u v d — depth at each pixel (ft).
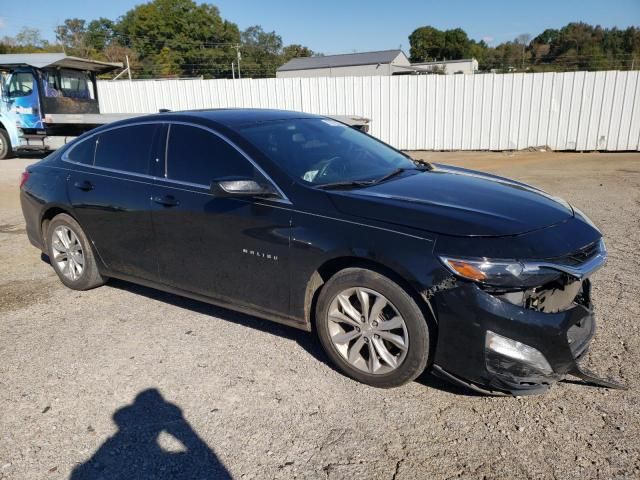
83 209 14.42
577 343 9.48
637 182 31.78
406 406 9.68
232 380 10.67
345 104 52.21
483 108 49.29
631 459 8.16
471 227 9.14
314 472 8.10
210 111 13.69
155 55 258.16
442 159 46.09
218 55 267.39
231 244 11.53
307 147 12.42
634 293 14.28
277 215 10.78
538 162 42.57
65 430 9.26
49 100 46.55
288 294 11.02
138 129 13.70
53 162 15.72
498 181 12.53
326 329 10.67
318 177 11.37
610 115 46.93
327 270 10.71
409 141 51.90
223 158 11.93
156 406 9.86
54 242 15.74
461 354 9.05
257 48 288.10
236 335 12.62
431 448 8.55
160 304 14.58
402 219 9.57
